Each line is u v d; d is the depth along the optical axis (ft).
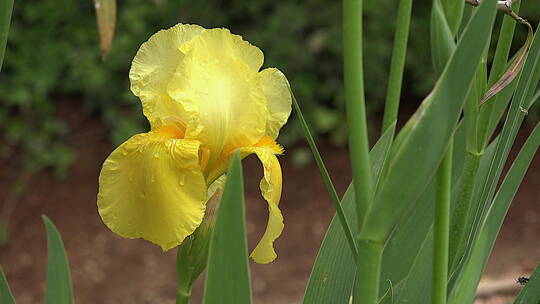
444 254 2.14
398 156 2.00
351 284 2.63
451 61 1.97
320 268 2.62
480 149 2.39
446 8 2.06
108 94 8.27
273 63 8.38
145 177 2.29
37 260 7.02
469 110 2.33
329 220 7.55
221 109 2.35
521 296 2.52
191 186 2.27
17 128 8.04
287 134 8.32
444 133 2.00
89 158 8.04
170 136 2.34
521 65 2.26
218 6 8.57
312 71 8.48
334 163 8.23
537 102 8.34
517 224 7.39
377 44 8.43
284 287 6.68
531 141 2.45
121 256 7.06
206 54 2.37
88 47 8.39
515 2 2.31
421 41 8.63
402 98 8.89
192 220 2.25
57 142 8.06
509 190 2.48
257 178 7.97
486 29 1.96
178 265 2.38
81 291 6.67
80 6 8.63
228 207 2.07
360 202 2.06
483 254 2.51
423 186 2.02
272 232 2.32
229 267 2.10
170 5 8.48
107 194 2.30
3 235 7.22
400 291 2.56
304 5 8.55
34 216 7.47
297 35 8.50
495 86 2.27
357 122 2.03
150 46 2.42
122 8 8.46
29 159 7.85
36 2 8.52
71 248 7.13
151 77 2.41
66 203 7.62
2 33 2.26
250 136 2.38
